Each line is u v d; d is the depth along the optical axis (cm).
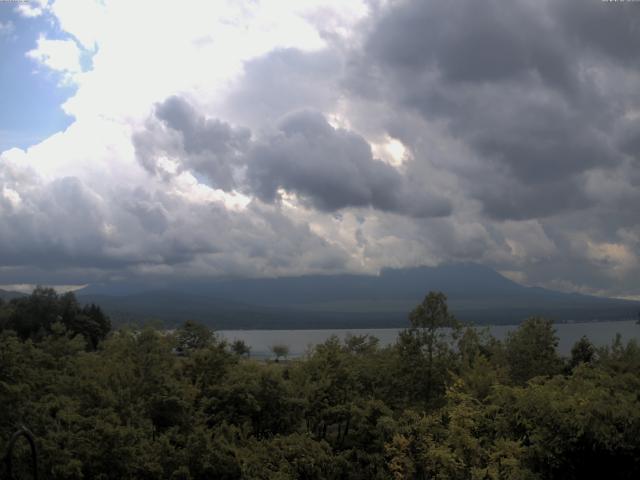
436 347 3931
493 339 4203
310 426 4238
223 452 3312
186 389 4022
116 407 3531
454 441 2241
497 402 2322
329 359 4406
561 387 2441
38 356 3912
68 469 2772
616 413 1952
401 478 2609
